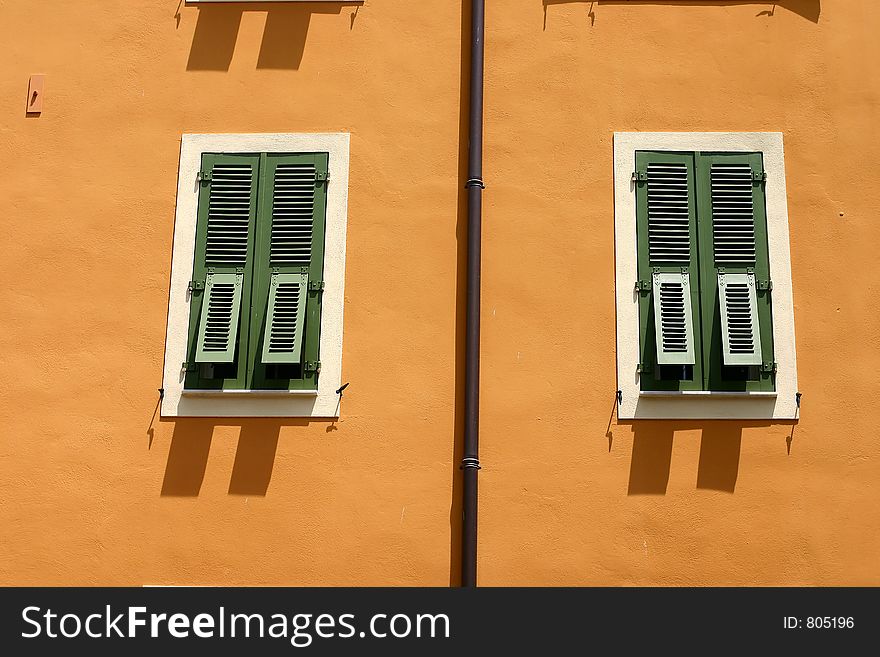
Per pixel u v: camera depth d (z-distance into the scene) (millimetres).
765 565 8648
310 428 9039
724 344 9070
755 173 9547
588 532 8758
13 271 9484
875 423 8938
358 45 9984
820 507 8766
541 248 9438
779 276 9305
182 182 9664
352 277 9391
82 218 9602
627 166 9602
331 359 9195
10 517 8898
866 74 9789
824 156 9586
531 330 9242
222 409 9086
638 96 9773
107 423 9102
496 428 9016
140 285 9422
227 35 10039
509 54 9906
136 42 10047
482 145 9680
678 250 9406
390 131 9758
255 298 9367
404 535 8805
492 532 8773
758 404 8984
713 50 9883
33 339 9320
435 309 9312
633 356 9141
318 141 9734
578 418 9016
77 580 8750
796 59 9836
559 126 9719
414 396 9109
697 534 8727
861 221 9422
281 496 8898
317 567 8742
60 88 9938
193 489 8930
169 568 8766
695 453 8898
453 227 9516
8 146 9789
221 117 9844
